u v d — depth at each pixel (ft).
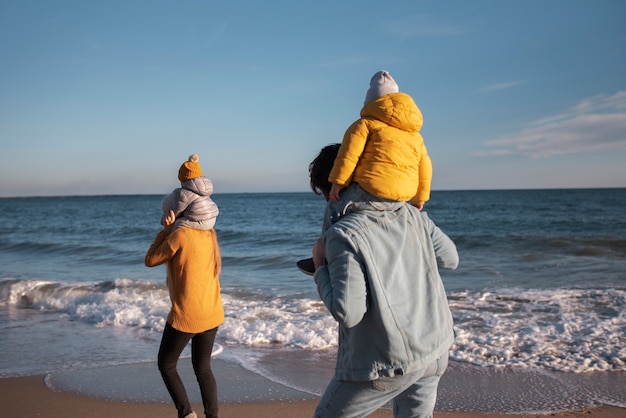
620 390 13.61
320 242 6.04
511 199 216.13
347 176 6.01
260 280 34.04
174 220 10.83
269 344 18.92
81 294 29.17
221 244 60.03
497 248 48.01
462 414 12.29
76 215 150.92
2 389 14.78
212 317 10.74
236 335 19.60
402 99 6.20
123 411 13.08
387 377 5.74
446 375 15.10
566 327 19.24
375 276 5.65
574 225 76.59
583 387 13.89
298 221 106.42
